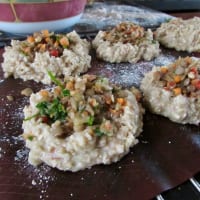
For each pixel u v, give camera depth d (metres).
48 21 0.31
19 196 0.17
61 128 0.19
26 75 0.27
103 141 0.18
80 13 0.34
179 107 0.22
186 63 0.24
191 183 0.17
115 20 0.37
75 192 0.17
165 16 0.39
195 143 0.20
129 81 0.26
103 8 0.41
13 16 0.30
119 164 0.19
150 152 0.20
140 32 0.31
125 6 0.43
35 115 0.20
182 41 0.31
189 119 0.22
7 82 0.26
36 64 0.26
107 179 0.18
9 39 0.32
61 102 0.20
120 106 0.20
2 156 0.19
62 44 0.28
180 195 0.17
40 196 0.17
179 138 0.21
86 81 0.21
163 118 0.23
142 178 0.18
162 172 0.18
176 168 0.18
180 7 0.45
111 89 0.21
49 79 0.26
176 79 0.23
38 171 0.18
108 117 0.20
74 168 0.18
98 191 0.17
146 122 0.22
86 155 0.18
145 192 0.17
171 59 0.30
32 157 0.18
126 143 0.19
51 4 0.30
